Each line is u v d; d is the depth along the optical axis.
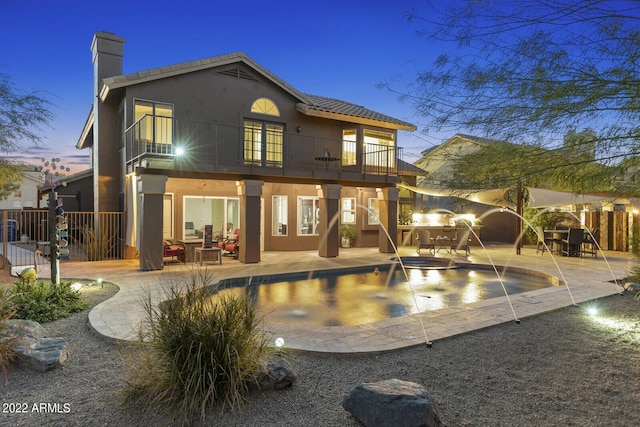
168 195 15.26
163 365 3.59
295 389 3.91
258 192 13.58
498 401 3.70
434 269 13.51
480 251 18.48
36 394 3.77
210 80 14.86
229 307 3.93
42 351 4.52
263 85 16.06
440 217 22.05
